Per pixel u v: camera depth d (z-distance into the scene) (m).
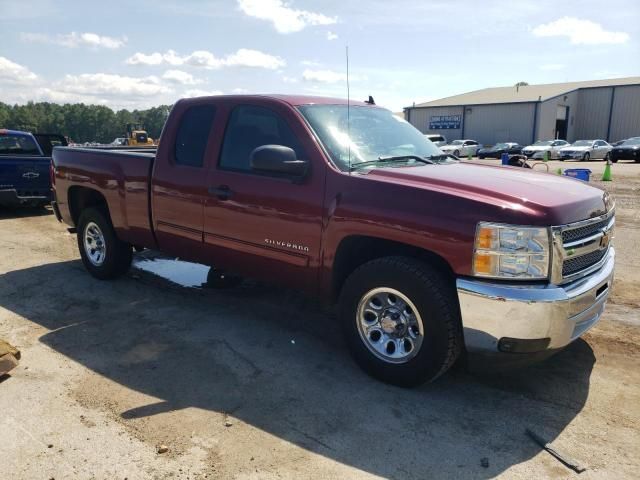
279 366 3.98
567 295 3.18
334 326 4.79
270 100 4.27
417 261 3.48
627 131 46.84
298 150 4.02
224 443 3.03
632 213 10.65
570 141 49.06
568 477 2.78
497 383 3.75
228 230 4.42
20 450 2.94
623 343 4.38
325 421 3.26
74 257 7.10
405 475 2.79
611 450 3.00
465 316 3.25
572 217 3.30
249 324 4.80
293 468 2.83
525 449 3.02
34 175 10.02
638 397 3.56
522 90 50.88
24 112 142.00
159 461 2.87
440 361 3.41
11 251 7.41
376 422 3.25
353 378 3.80
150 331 4.61
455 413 3.37
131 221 5.33
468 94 53.69
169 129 4.91
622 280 6.03
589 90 48.12
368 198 3.59
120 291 5.65
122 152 5.66
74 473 2.76
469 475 2.79
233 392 3.59
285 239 4.04
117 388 3.62
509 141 46.28
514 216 3.14
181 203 4.76
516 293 3.10
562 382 3.76
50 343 4.34
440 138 38.03
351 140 4.18
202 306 5.23
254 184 4.19
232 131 4.47
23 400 3.45
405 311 3.56
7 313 5.00
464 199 3.27
